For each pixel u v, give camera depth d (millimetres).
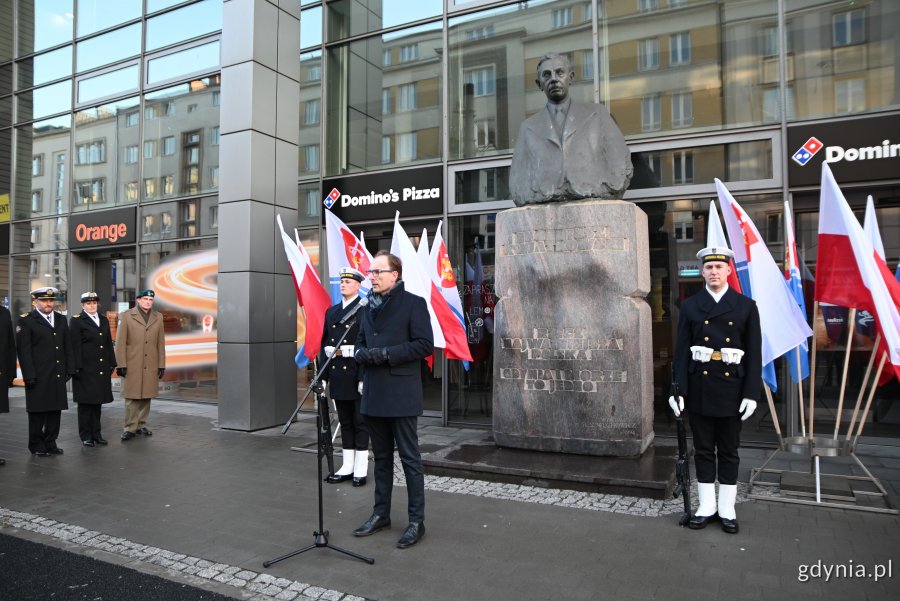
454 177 9312
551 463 5859
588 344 6137
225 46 8773
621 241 6082
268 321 8711
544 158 6551
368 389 4410
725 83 7969
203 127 11531
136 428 8188
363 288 7332
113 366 8070
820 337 7633
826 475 5824
